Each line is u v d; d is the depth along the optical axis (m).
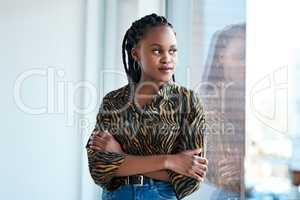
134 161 1.32
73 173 2.42
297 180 1.93
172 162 1.32
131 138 1.36
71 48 2.42
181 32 2.38
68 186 2.41
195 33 2.35
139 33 1.38
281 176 1.99
